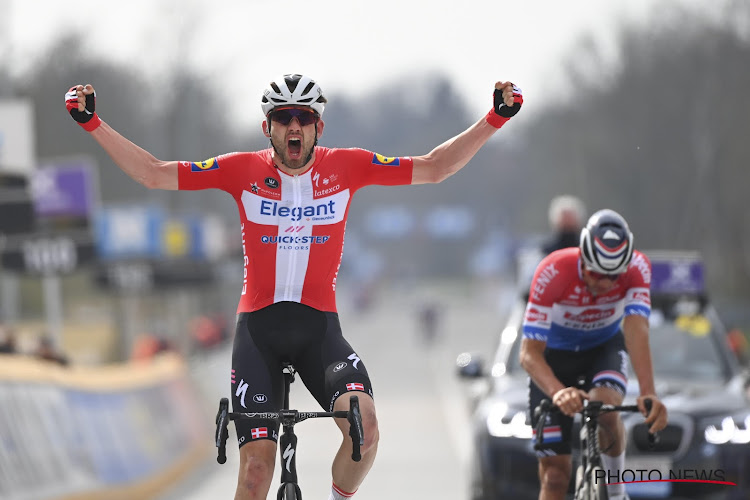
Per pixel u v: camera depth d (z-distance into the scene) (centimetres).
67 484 2838
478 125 1543
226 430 1377
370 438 1420
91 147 14188
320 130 1524
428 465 4116
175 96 11875
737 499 2314
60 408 2930
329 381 1449
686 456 2325
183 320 9862
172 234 9212
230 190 1521
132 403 3669
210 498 3528
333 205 1512
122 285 8419
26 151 6175
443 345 14838
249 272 1512
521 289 3002
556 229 3131
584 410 1714
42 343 4459
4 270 6719
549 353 1972
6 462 2512
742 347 3391
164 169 1498
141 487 3422
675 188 14612
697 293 2711
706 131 13725
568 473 1878
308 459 4194
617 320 1905
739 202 14200
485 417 2512
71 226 6731
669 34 14100
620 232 1742
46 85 12838
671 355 2652
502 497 2428
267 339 1482
